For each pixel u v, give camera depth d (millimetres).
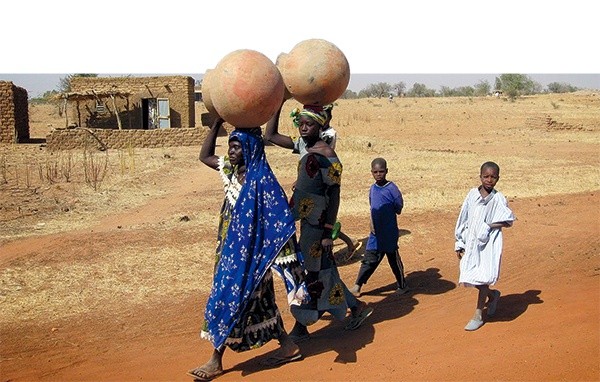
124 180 17656
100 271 8836
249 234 5379
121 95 32688
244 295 5379
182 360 6090
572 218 12234
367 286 8477
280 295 8141
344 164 20719
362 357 5863
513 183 16953
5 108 28562
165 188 16766
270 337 5652
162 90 33531
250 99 5203
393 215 7832
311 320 6176
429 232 11250
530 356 5492
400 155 23578
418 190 15547
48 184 16859
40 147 27562
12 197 14883
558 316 6457
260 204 5426
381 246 7840
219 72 5270
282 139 6336
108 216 13047
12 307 7504
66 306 7590
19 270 8836
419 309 7359
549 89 126438
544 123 37625
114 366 5969
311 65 5797
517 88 96375
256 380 5484
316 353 6055
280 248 5430
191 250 9930
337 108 54656
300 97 5973
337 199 5941
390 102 65438
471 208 6465
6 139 28797
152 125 34031
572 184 16766
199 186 17047
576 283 7965
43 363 6047
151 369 5883
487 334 6168
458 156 23516
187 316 7320
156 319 7223
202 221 12156
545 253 9734
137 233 11055
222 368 5766
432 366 5504
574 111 51562
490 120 43688
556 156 24312
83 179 17750
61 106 59812
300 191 5949
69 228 11836
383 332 6551
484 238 6320
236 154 5477
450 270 9070
